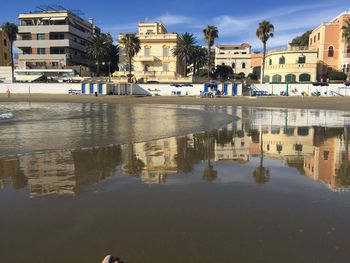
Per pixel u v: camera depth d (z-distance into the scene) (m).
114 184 7.27
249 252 4.18
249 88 61.25
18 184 7.30
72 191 6.77
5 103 44.75
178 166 9.02
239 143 12.94
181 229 4.88
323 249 4.23
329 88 57.84
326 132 16.23
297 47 68.94
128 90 64.44
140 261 3.99
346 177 7.80
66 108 35.19
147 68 78.56
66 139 13.78
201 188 6.91
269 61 73.06
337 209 5.64
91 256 4.12
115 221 5.19
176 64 78.25
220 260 3.99
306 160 9.78
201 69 97.94
